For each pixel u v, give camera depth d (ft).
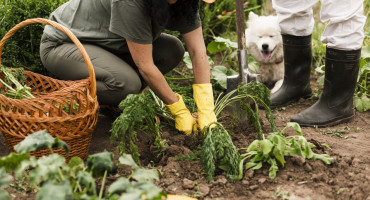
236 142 8.35
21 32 10.93
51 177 5.02
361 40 8.92
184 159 7.55
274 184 6.79
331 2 8.66
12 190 6.65
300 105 11.08
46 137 5.68
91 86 7.23
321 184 6.72
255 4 19.21
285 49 10.66
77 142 7.35
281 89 11.07
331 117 9.52
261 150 7.22
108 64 8.44
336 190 6.57
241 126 9.05
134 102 7.16
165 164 7.67
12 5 10.90
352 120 9.94
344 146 8.38
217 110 8.79
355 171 7.14
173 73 14.06
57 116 7.05
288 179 6.91
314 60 15.20
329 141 8.61
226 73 11.75
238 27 9.21
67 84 8.41
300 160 7.22
